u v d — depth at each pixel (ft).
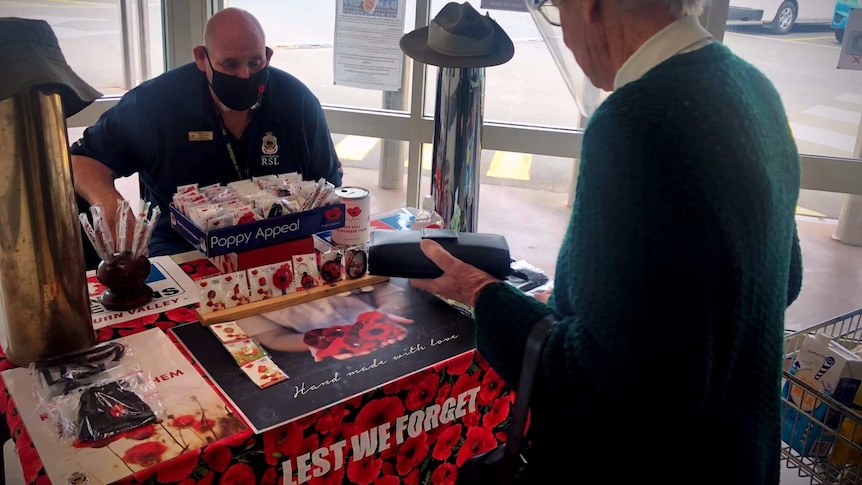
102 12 8.86
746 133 2.78
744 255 2.70
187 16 8.48
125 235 4.81
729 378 2.89
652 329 2.62
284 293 4.97
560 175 11.66
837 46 8.27
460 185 5.98
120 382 3.94
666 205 2.57
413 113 8.64
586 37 3.13
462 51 5.49
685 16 2.95
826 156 8.19
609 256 2.67
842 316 6.16
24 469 3.42
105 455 3.43
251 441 3.61
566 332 2.99
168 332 4.57
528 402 3.15
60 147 3.88
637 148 2.61
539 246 10.24
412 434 4.36
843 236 11.07
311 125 7.22
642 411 2.82
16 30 3.73
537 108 8.90
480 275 3.63
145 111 6.66
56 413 3.68
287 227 5.21
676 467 3.00
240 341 4.42
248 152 6.87
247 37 6.02
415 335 4.64
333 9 8.63
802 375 5.72
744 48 8.26
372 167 11.55
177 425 3.65
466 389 4.55
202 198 5.23
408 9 8.47
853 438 5.17
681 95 2.70
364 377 4.13
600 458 3.10
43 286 4.00
